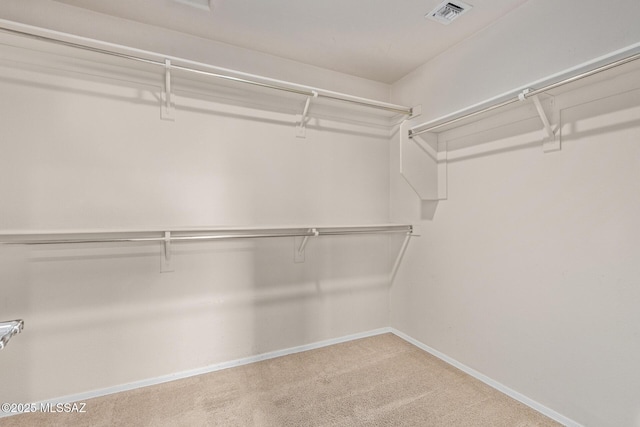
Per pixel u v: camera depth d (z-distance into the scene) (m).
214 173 2.21
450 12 1.88
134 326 2.00
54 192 1.80
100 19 1.90
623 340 1.43
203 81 2.13
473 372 2.13
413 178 2.34
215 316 2.23
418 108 2.57
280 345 2.45
